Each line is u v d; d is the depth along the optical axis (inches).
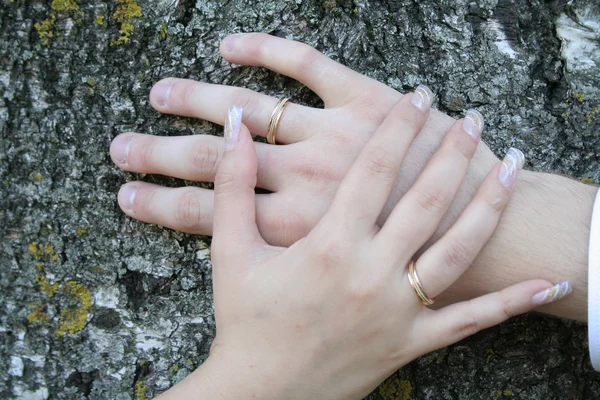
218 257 18.0
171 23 19.5
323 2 19.6
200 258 19.9
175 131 19.7
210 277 19.9
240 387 17.3
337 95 19.0
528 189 18.6
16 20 19.4
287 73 19.1
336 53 19.7
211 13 19.5
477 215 17.5
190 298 20.0
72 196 19.8
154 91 19.2
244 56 19.0
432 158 17.8
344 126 18.8
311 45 19.6
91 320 20.1
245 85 19.6
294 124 19.0
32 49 19.5
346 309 17.2
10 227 20.0
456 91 19.9
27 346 20.3
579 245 17.9
